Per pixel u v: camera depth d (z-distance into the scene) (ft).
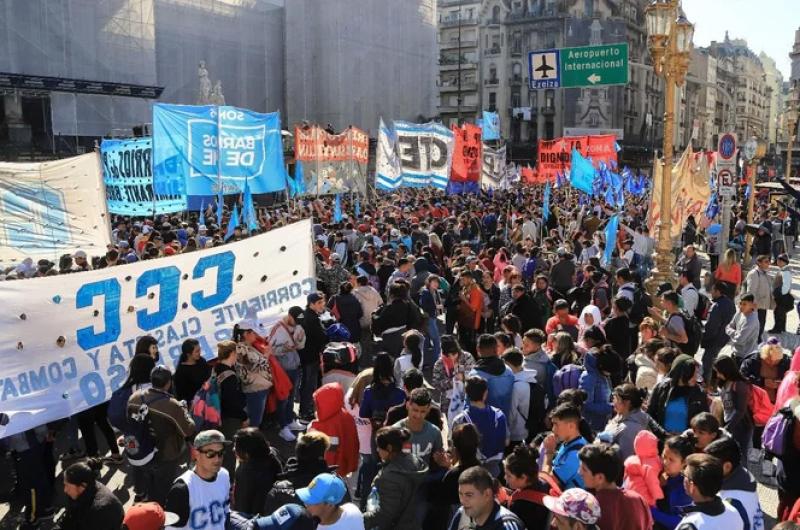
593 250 48.47
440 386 22.86
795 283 62.23
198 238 48.29
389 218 60.85
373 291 34.78
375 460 20.44
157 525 13.48
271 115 49.29
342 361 24.71
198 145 46.34
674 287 40.11
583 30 255.29
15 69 111.86
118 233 55.11
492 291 37.45
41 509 20.97
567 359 24.11
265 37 175.94
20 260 39.58
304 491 13.14
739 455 14.61
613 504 13.07
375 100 185.06
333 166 68.33
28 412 21.20
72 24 117.91
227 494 15.42
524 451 14.12
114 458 25.03
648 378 22.33
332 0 171.83
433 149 74.95
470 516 12.73
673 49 39.58
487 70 273.75
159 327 25.08
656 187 49.62
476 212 73.46
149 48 131.13
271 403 26.14
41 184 40.22
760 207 95.40
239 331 25.35
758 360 23.47
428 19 204.33
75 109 118.52
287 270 28.99
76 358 22.85
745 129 458.50
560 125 256.73
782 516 18.66
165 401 19.57
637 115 273.33
